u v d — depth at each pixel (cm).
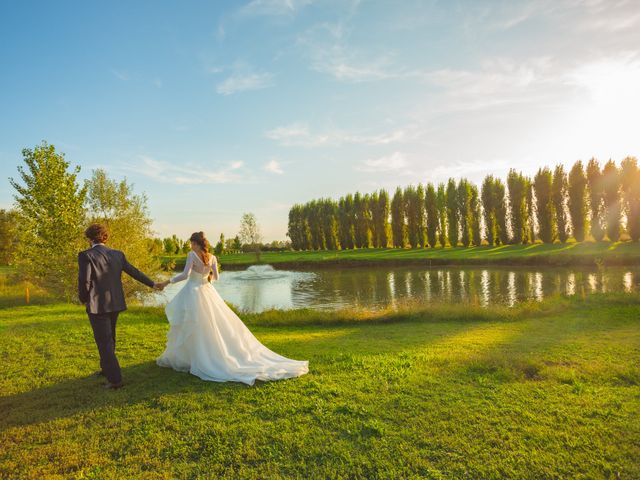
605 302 1408
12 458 359
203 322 566
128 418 432
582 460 336
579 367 601
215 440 381
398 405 450
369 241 7306
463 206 6003
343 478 320
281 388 507
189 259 572
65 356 711
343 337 1005
